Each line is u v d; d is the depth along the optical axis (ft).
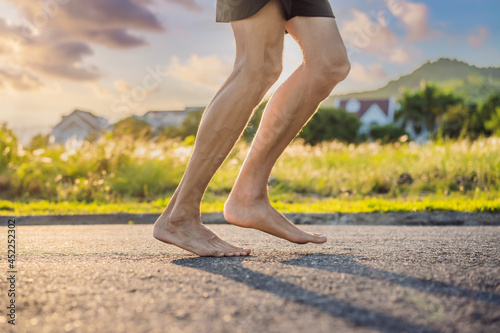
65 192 18.89
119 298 3.62
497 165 19.77
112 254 6.24
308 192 20.25
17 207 16.10
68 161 21.06
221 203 16.63
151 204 17.26
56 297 3.66
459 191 19.04
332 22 5.51
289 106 5.74
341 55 5.48
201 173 5.72
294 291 3.76
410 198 17.90
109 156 21.15
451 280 4.10
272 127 5.91
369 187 20.01
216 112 5.43
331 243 7.34
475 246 6.70
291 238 6.19
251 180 6.19
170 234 5.91
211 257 5.65
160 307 3.39
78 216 13.96
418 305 3.41
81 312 3.31
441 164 20.95
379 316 3.18
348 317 3.15
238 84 5.36
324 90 5.64
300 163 24.72
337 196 19.38
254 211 6.17
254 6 5.18
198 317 3.17
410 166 22.15
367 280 4.09
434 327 3.02
